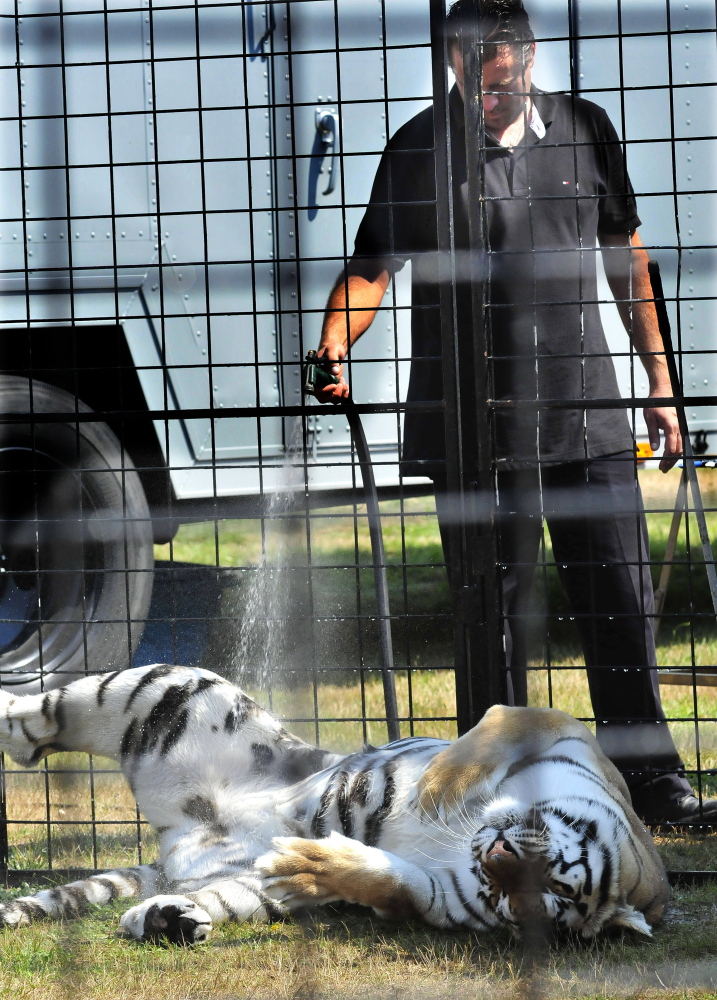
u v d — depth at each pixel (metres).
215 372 13.16
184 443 13.21
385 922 7.63
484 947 7.17
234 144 12.84
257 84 12.71
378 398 13.76
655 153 13.88
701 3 13.46
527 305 8.90
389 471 13.79
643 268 11.02
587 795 7.30
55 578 12.78
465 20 8.65
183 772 8.60
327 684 13.79
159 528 13.20
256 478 13.33
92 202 12.70
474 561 8.99
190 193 12.84
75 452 12.95
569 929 6.99
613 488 10.53
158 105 12.62
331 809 8.23
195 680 8.81
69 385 13.08
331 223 13.11
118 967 6.88
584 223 10.55
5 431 12.80
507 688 9.37
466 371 9.95
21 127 8.96
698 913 7.88
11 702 8.76
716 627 16.14
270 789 8.59
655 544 19.06
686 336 14.41
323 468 13.59
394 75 13.01
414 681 13.81
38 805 10.73
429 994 6.41
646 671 10.48
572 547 10.55
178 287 13.00
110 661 12.67
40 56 12.25
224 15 12.52
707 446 14.65
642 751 10.38
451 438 9.04
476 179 8.77
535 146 8.87
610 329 13.98
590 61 13.49
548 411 10.38
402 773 8.19
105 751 8.87
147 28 12.42
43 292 12.81
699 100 13.77
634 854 7.27
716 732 12.29
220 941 7.34
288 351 13.13
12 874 8.95
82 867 9.17
